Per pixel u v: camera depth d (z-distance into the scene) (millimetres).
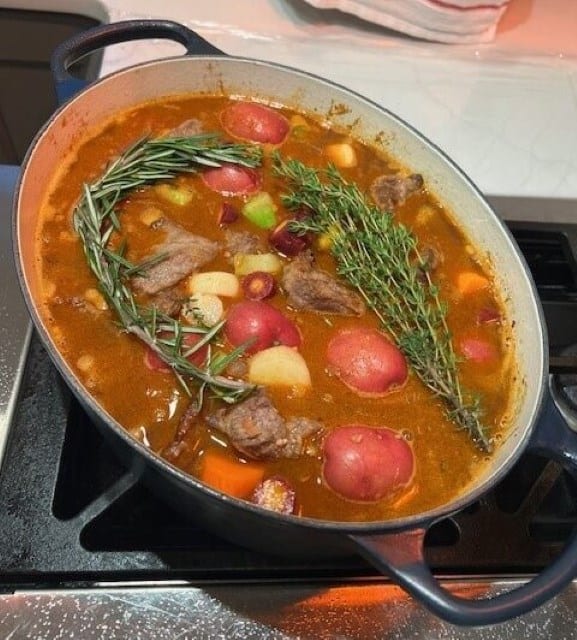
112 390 324
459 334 379
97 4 535
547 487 379
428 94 538
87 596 319
